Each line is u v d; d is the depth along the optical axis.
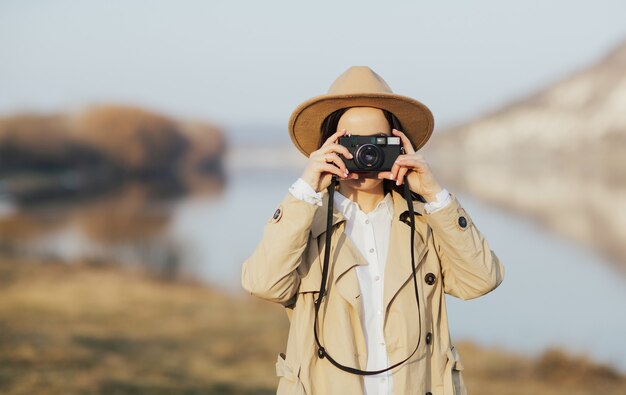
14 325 13.61
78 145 106.56
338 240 2.35
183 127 150.00
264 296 2.27
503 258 33.12
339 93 2.28
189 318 16.25
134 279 23.67
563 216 52.50
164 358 11.49
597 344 16.59
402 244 2.36
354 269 2.32
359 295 2.28
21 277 22.20
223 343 13.36
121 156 112.56
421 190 2.32
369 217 2.45
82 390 8.37
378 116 2.39
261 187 97.50
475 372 11.66
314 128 2.50
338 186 2.52
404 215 2.40
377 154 2.27
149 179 115.81
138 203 67.44
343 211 2.44
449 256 2.35
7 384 8.41
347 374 2.22
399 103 2.35
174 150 131.38
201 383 9.57
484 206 60.81
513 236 41.66
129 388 8.74
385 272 2.31
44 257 29.56
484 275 2.31
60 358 10.25
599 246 37.03
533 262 31.75
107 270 25.94
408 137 2.57
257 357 12.16
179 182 110.44
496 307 21.45
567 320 19.66
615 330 18.34
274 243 2.21
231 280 25.83
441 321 2.39
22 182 88.81
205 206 64.69
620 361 14.41
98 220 50.50
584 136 198.00
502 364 12.36
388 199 2.48
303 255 2.35
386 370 2.22
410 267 2.31
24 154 98.00
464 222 2.29
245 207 63.59
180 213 57.16
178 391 8.84
